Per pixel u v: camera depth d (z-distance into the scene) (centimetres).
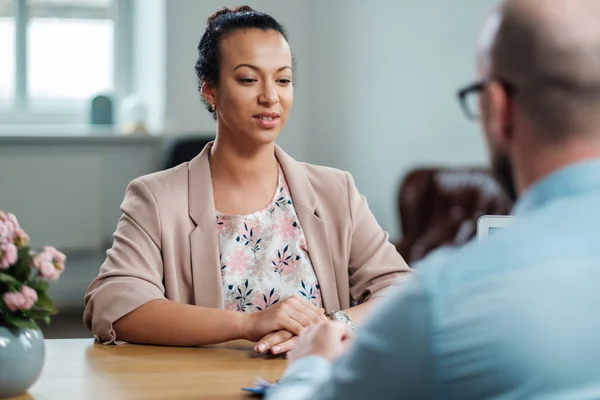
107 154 772
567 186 112
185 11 773
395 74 730
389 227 741
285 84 272
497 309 106
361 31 768
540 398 104
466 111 124
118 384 213
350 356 115
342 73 796
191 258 270
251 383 215
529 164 115
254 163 276
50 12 786
